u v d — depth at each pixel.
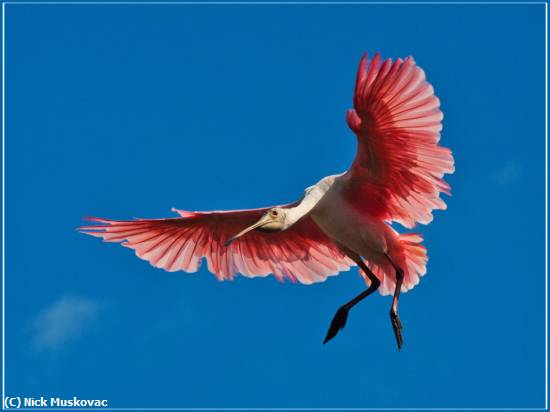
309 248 18.70
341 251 17.42
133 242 18.44
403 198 16.58
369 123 15.41
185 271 18.78
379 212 16.94
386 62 14.62
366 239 16.58
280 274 18.91
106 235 18.28
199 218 18.22
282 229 16.58
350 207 16.64
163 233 18.48
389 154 15.91
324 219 16.81
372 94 14.90
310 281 18.80
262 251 18.81
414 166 15.95
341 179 16.67
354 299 17.30
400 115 15.20
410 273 17.23
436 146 15.46
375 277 17.30
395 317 16.34
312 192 16.83
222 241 18.64
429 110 15.02
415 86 14.83
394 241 16.70
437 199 16.38
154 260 18.66
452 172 15.64
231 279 18.84
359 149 15.99
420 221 16.72
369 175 16.38
